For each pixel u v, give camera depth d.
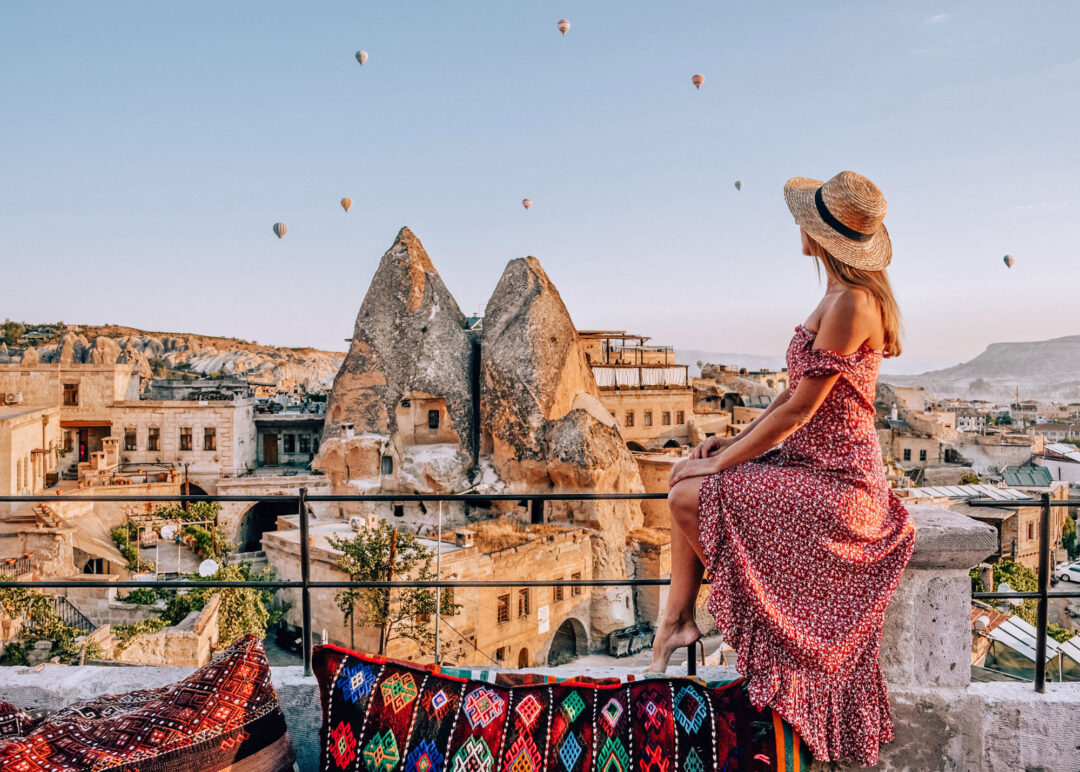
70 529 33.03
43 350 129.50
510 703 2.74
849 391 2.74
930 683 3.03
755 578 2.75
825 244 2.69
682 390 68.00
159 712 2.62
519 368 52.44
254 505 53.75
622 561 46.19
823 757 2.67
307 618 3.59
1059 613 41.62
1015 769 3.16
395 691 2.77
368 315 56.56
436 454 52.81
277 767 2.71
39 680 3.49
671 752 2.63
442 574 34.16
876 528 2.77
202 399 62.69
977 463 86.31
